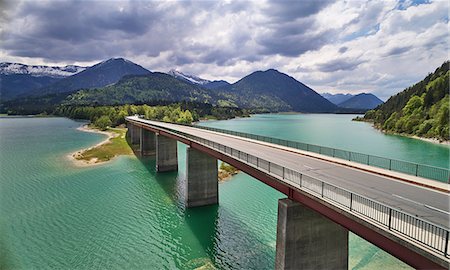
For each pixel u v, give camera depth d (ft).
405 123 422.00
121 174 187.32
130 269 84.58
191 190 129.70
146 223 114.73
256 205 131.03
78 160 226.17
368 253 89.76
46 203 134.92
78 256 91.04
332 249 68.64
